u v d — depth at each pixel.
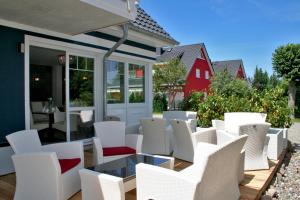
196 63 26.11
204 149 3.13
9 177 4.46
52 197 3.20
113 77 7.42
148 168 2.51
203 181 2.33
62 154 3.89
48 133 7.46
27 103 5.17
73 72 6.31
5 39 4.86
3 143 4.71
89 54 6.66
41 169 3.18
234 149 2.71
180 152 5.35
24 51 5.11
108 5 4.35
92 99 6.79
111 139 4.98
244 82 22.08
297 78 17.89
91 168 3.52
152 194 2.50
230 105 7.01
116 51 7.27
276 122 6.77
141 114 8.42
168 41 8.14
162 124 5.64
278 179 4.62
